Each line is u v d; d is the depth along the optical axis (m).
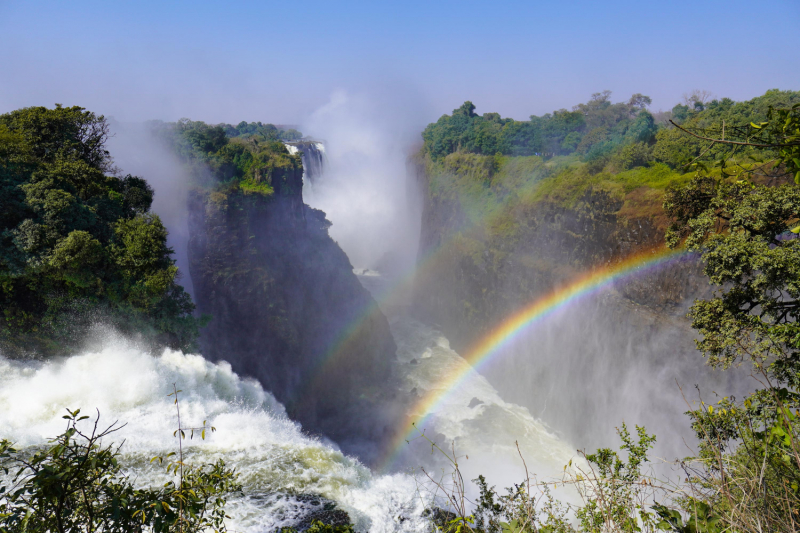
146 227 40.28
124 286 38.53
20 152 40.81
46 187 38.88
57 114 46.12
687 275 49.69
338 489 25.25
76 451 6.82
